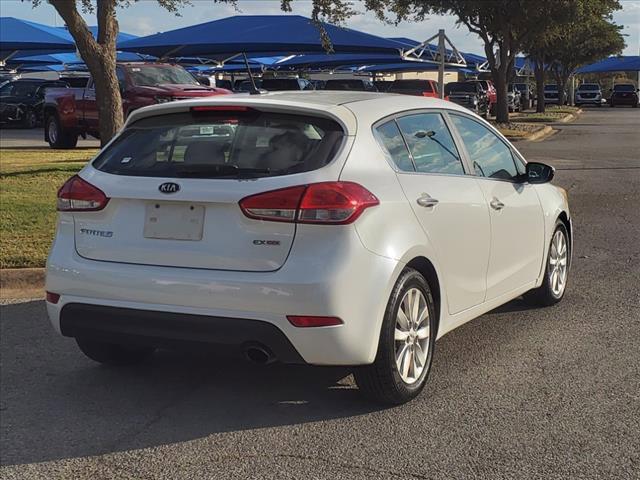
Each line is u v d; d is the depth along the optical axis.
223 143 4.31
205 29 24.52
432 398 4.59
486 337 5.73
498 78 30.06
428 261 4.51
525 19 28.00
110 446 4.06
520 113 45.88
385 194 4.23
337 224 3.94
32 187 11.51
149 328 4.18
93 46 12.14
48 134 20.31
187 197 4.10
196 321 4.05
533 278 6.07
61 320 4.45
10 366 5.28
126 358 5.20
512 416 4.32
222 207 4.05
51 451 4.02
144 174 4.33
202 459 3.89
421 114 5.00
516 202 5.65
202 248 4.07
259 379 4.98
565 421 4.24
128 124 4.71
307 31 23.28
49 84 30.92
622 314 6.27
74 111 19.33
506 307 6.53
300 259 3.92
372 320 4.05
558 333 5.80
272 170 4.09
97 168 4.53
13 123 29.89
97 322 4.32
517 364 5.15
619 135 27.73
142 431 4.24
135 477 3.72
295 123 4.32
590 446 3.94
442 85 25.33
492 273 5.34
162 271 4.12
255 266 3.97
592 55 59.28
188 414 4.45
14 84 30.75
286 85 28.77
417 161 4.72
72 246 4.44
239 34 23.70
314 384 4.87
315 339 3.93
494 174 5.59
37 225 9.05
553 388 4.72
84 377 5.08
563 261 6.67
